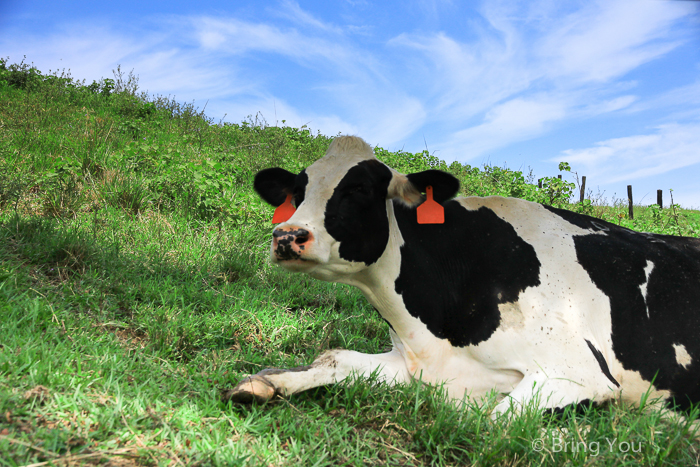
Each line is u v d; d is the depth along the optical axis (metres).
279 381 2.69
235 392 2.52
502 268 3.20
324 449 2.20
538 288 3.13
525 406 2.65
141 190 6.38
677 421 2.61
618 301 3.20
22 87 14.37
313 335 3.98
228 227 6.07
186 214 6.19
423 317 3.23
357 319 4.42
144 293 3.98
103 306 3.61
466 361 3.18
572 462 2.22
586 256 3.29
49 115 10.71
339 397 2.83
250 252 5.45
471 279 3.22
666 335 3.18
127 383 2.48
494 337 3.04
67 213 5.48
